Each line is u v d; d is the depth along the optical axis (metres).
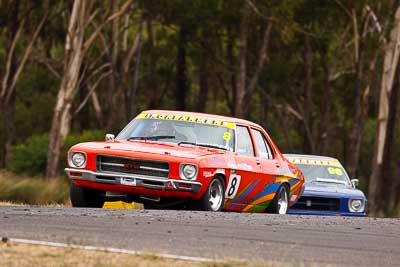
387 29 161.00
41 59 178.12
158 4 160.12
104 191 55.84
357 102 170.62
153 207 57.84
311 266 31.03
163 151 53.66
